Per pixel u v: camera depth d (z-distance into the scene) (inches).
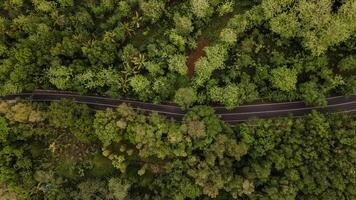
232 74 4702.3
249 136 4520.2
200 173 4439.0
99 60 4832.7
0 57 4985.2
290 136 4495.6
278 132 4507.9
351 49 4638.3
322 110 4685.0
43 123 4825.3
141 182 4761.3
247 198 4571.9
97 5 5044.3
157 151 4571.9
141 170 4690.0
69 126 4739.2
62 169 4963.1
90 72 4813.0
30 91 5049.2
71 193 4793.3
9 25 4968.0
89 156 4933.6
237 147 4404.5
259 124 4557.1
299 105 4707.2
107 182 4815.5
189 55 4889.3
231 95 4594.0
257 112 4773.6
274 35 4751.5
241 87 4645.7
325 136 4419.3
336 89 4648.1
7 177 4756.4
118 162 4751.5
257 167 4434.1
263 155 4544.8
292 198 4362.7
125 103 4830.2
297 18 4559.5
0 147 4817.9
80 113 4719.5
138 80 4761.3
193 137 4525.1
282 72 4557.1
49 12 5019.7
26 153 4933.6
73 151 4965.6
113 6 4977.9
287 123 4507.9
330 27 4471.0
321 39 4520.2
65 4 4997.5
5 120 4766.2
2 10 5157.5
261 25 4751.5
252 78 4736.7
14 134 4842.5
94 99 5000.0
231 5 4800.7
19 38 4968.0
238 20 4665.4
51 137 4985.2
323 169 4367.6
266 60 4753.9
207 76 4699.8
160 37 4953.3
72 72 4877.0
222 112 4808.1
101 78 4852.4
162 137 4635.8
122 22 5002.5
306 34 4537.4
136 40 4990.2
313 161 4397.1
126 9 4906.5
